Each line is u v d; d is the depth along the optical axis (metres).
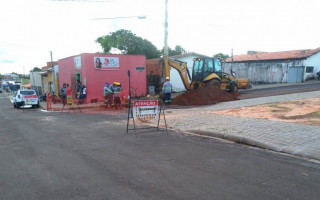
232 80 20.61
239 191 3.82
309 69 30.89
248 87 24.52
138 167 4.94
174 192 3.81
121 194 3.78
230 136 6.98
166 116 10.99
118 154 5.82
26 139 7.60
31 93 21.59
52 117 12.87
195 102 15.42
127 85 22.36
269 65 32.28
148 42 40.00
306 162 5.08
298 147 5.75
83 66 20.56
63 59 25.64
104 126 9.53
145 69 23.20
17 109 20.59
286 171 4.62
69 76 24.17
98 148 6.37
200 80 18.55
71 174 4.62
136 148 6.32
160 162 5.21
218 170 4.71
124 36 38.62
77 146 6.61
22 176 4.57
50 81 34.59
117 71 21.81
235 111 11.06
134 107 7.91
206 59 18.47
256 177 4.36
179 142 6.86
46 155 5.85
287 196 3.65
